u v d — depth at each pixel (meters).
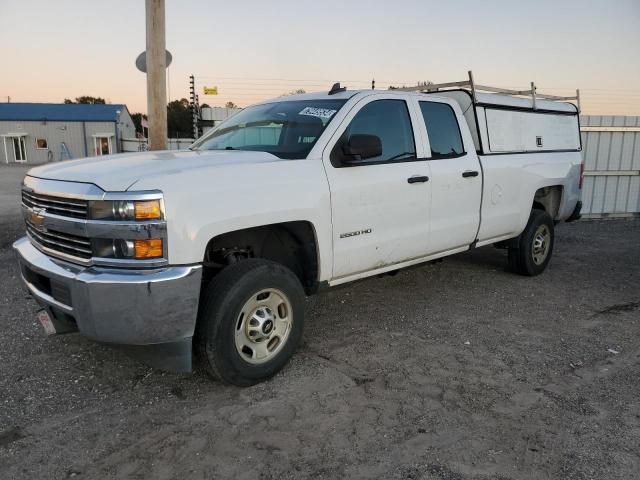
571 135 7.05
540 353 4.24
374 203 4.28
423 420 3.20
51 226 3.33
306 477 2.67
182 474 2.68
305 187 3.77
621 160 11.76
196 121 12.22
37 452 2.85
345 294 5.75
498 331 4.71
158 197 3.01
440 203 4.92
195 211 3.14
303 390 3.56
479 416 3.25
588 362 4.08
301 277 4.16
